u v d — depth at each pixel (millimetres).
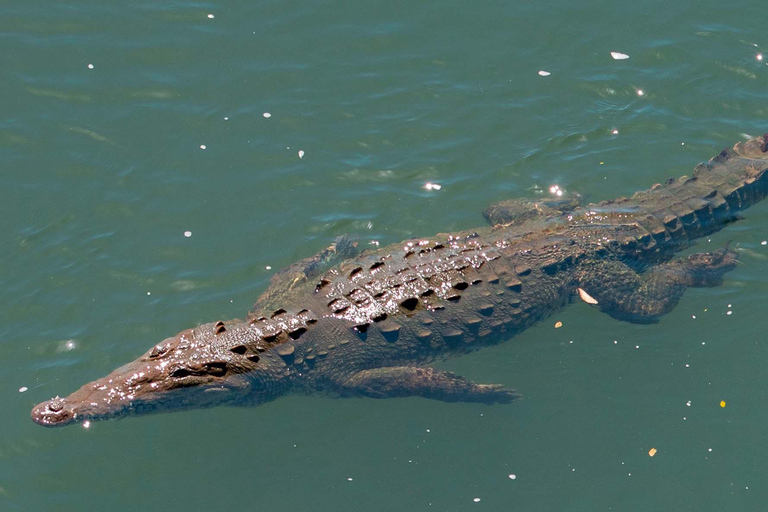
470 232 15812
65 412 13023
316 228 16750
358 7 20922
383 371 14414
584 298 15344
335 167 17750
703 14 20281
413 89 19188
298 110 18781
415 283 14672
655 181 17469
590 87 19047
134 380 13508
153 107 18766
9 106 18609
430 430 14578
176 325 15188
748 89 18859
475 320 14609
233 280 15914
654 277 15641
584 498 13742
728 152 17406
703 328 15422
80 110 18641
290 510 13508
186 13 20641
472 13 20688
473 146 18156
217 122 18531
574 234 15703
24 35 19906
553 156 17922
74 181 17406
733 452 14094
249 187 17406
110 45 19859
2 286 15695
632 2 20656
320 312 14664
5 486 13258
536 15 20531
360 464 14078
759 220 16844
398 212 17062
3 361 14586
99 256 16172
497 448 14352
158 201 17125
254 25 20469
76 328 15070
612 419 14562
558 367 15172
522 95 19016
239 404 14359
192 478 13812
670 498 13695
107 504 13359
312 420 14695
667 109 18625
